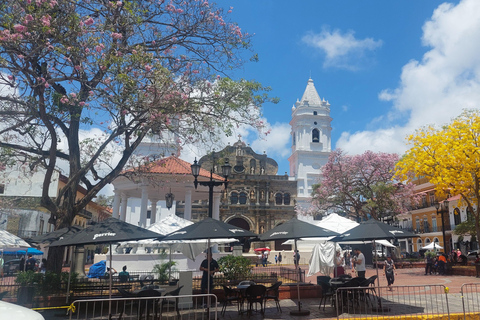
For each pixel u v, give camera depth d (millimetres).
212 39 13461
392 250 37219
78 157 12477
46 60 11000
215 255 23031
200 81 12984
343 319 9359
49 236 10609
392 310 10547
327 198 39938
